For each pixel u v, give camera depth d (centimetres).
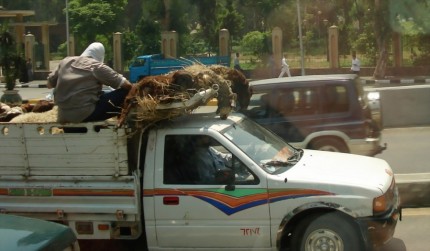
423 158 1174
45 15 5359
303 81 1002
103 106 625
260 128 678
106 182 611
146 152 609
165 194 596
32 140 625
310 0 3819
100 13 4141
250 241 582
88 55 673
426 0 3102
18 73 2344
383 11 3088
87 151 613
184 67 686
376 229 562
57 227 413
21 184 629
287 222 571
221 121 632
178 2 3934
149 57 3381
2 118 716
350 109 984
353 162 645
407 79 2991
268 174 581
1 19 3806
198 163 600
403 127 1538
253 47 3672
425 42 3294
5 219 423
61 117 623
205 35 4000
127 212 605
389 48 3369
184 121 627
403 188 827
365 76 3388
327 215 570
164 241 601
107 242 690
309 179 573
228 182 583
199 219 590
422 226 744
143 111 594
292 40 3822
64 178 619
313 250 576
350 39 3678
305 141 986
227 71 685
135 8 4666
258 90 1015
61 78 621
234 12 3950
